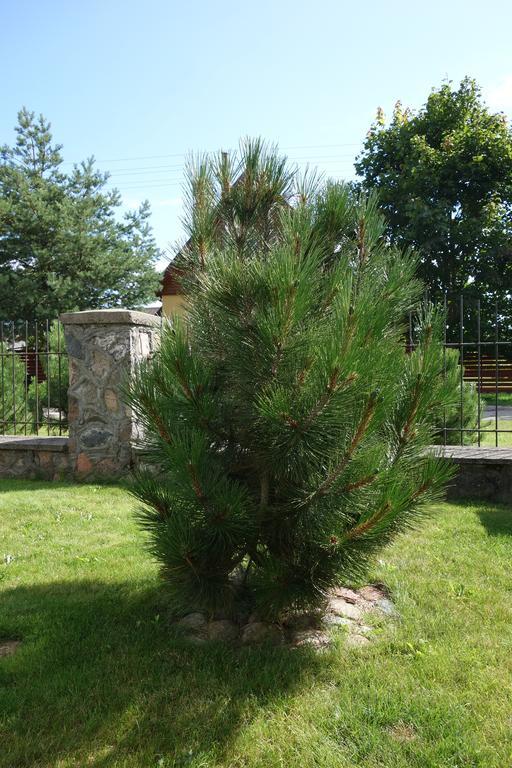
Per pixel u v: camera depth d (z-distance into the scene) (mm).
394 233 21344
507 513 5207
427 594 3461
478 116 22422
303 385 2525
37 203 19625
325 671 2648
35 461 7102
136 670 2658
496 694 2453
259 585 2883
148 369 2863
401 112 23891
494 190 21766
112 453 6719
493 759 2070
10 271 19703
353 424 2549
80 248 19875
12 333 8078
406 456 2889
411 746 2141
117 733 2246
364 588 3594
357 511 2670
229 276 2660
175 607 3197
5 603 3396
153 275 20969
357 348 2361
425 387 2842
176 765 2078
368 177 23438
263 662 2738
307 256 2623
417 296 3006
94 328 6734
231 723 2299
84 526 5039
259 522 2854
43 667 2676
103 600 3418
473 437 7504
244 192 3135
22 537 4746
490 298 22031
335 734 2229
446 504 5539
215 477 2648
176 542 2590
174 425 2738
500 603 3328
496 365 6066
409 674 2609
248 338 2680
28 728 2271
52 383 9977
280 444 2605
